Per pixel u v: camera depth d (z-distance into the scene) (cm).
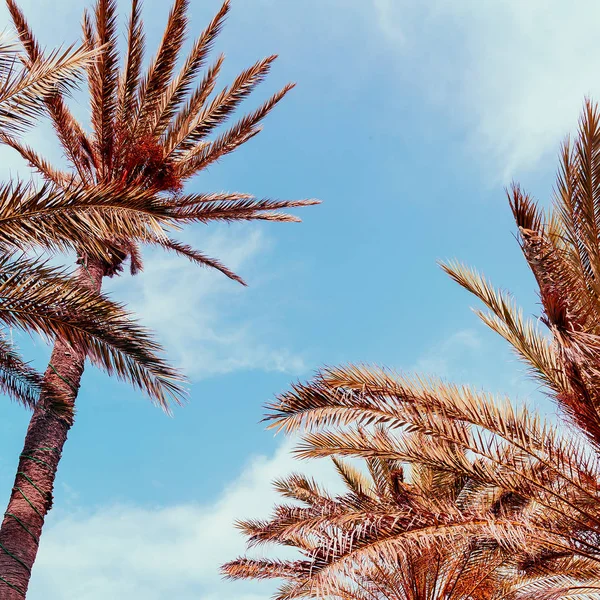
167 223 656
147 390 708
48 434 841
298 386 732
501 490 809
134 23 1085
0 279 659
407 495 733
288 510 955
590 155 705
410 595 1057
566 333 626
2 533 749
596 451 711
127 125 1109
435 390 723
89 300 695
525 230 682
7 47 624
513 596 942
